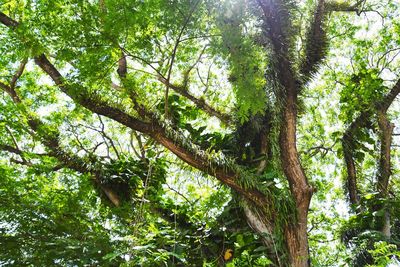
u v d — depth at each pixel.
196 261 10.48
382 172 12.22
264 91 9.70
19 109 11.59
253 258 9.55
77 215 9.80
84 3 9.30
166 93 10.16
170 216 11.45
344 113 12.71
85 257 8.35
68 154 12.04
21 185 9.85
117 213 10.12
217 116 14.70
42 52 9.65
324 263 16.95
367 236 10.19
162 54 10.36
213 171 9.76
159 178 12.22
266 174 10.03
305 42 10.61
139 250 7.60
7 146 12.23
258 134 11.16
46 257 8.42
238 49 9.42
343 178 13.02
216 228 10.67
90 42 9.07
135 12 9.02
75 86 9.45
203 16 9.83
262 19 9.93
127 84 9.78
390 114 13.31
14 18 10.91
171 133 9.86
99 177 11.80
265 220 9.59
